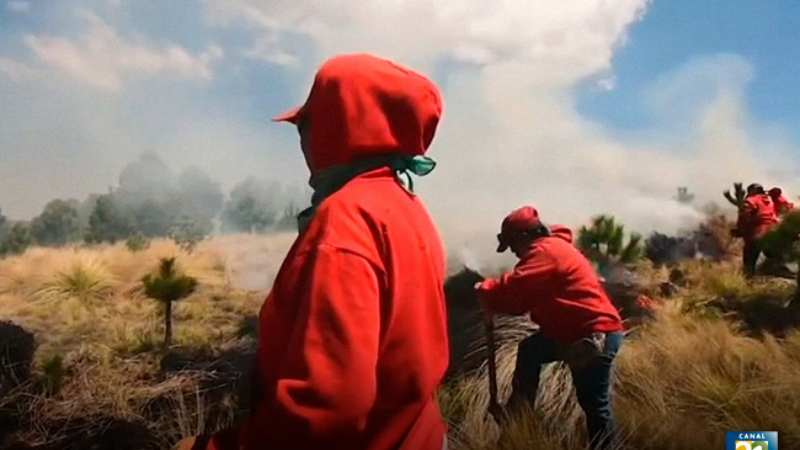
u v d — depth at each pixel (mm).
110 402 2643
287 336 1119
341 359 1036
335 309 1054
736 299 3123
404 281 1148
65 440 2592
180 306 2830
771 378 2967
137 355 2742
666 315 3094
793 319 3053
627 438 2863
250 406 1218
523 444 2824
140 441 2594
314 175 1312
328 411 1021
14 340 2639
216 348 2756
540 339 2898
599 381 2830
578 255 2910
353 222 1140
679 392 2969
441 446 1280
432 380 1176
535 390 2906
